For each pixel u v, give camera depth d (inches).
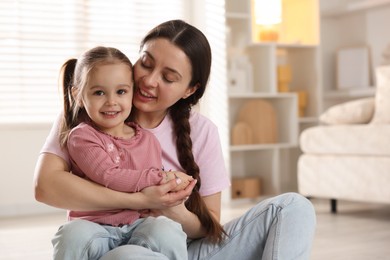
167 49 61.7
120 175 57.9
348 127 153.0
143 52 62.8
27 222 154.3
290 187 210.1
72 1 179.8
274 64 189.6
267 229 65.7
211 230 65.5
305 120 197.0
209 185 69.2
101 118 59.9
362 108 159.6
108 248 58.5
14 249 119.6
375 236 125.2
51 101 178.4
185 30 62.9
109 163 58.4
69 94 63.4
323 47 215.3
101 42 183.5
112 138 61.0
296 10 205.5
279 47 200.1
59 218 160.6
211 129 70.6
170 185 58.4
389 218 148.0
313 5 200.5
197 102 69.3
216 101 184.1
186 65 62.5
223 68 180.4
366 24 207.6
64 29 179.2
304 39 203.8
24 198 170.7
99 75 59.2
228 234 67.4
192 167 66.6
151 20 191.0
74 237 55.9
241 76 189.3
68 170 61.4
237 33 192.9
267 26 193.0
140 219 60.7
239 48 194.7
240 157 200.5
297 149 208.4
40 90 176.9
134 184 58.0
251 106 193.5
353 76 207.2
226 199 179.6
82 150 58.7
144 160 61.9
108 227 59.3
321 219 147.9
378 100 158.4
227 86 179.9
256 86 196.4
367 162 148.7
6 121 171.5
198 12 192.4
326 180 159.0
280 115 197.5
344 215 153.9
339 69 211.6
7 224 151.6
